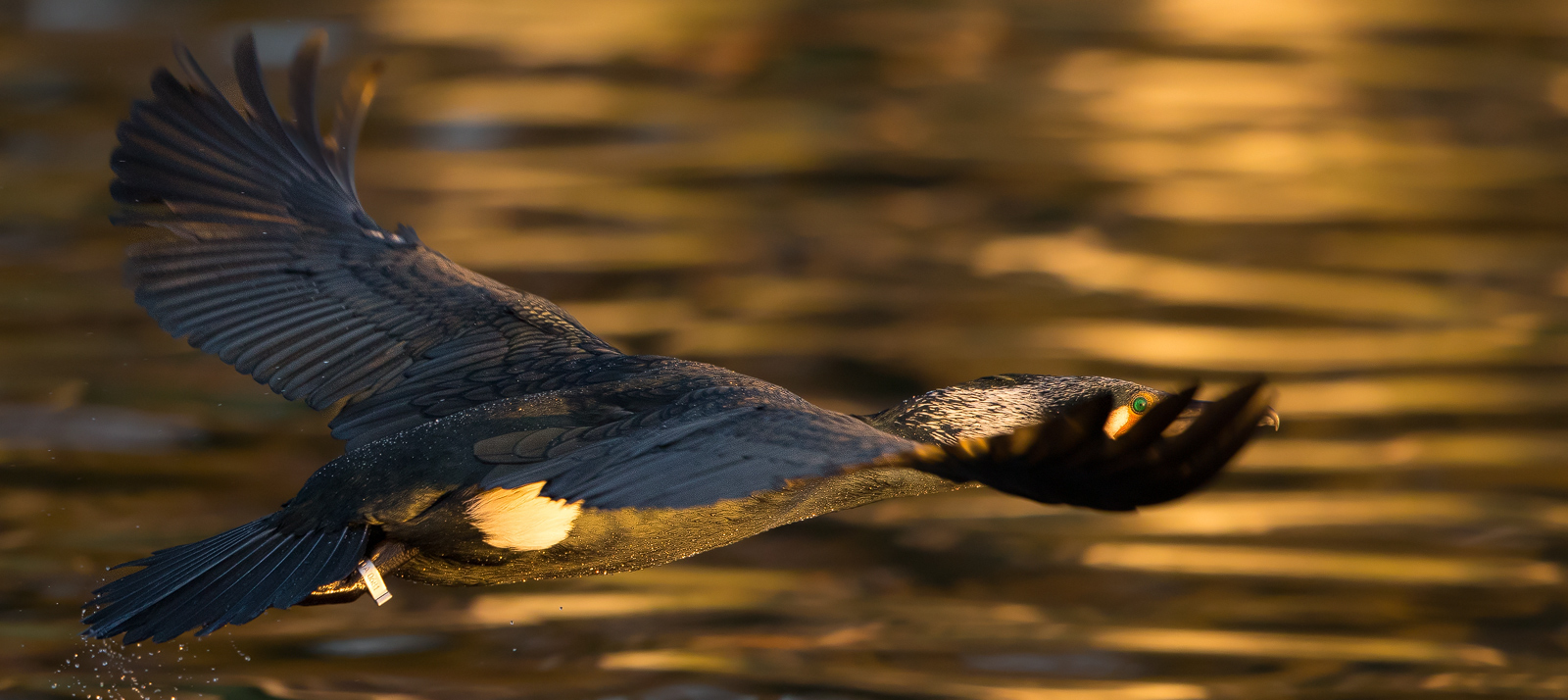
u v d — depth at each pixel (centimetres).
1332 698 1071
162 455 1372
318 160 905
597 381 805
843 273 1852
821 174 2175
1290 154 2305
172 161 852
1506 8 3000
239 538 743
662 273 1834
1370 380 1625
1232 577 1257
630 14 2852
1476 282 1897
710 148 2266
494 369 829
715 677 1082
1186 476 574
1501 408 1569
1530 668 1118
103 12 2680
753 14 2878
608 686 1062
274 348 832
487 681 1066
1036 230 2017
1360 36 2844
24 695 1012
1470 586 1240
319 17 2705
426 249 890
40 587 1145
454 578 778
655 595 1213
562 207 2019
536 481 709
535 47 2653
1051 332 1708
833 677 1082
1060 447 583
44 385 1486
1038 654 1129
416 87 2422
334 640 1125
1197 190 2166
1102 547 1309
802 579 1246
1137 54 2734
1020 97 2517
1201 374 1616
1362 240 2011
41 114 2245
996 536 1334
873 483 832
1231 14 2961
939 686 1076
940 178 2183
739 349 1634
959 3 3000
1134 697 1064
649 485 667
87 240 1844
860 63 2653
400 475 750
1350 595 1224
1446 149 2338
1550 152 2328
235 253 851
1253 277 1892
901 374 1589
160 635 680
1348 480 1423
